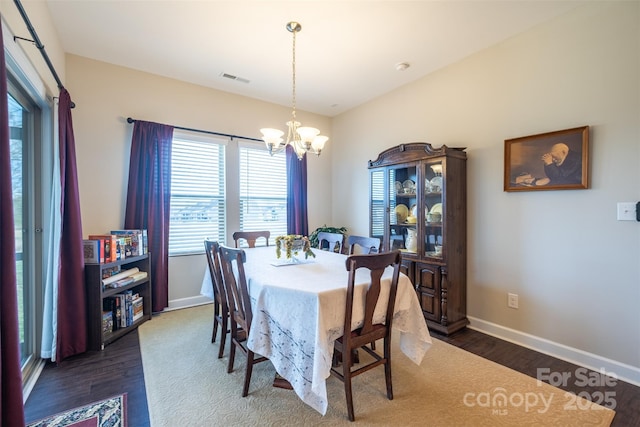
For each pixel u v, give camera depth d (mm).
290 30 2504
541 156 2436
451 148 2908
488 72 2801
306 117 4562
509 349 2502
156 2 2172
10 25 1525
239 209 3936
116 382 2010
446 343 2621
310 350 1579
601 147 2148
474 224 2938
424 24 2438
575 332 2291
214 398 1837
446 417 1666
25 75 1761
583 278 2248
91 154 2982
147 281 3117
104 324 2625
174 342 2615
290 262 2359
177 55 2936
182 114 3500
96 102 3014
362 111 4242
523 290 2590
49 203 2260
